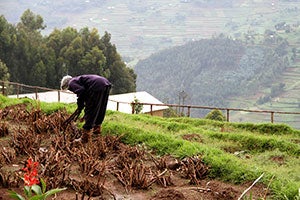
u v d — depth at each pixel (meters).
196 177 7.43
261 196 6.39
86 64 49.62
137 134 9.62
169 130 12.34
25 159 7.67
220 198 6.44
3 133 9.25
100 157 8.22
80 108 9.03
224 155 8.12
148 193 6.66
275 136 13.21
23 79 48.84
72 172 7.17
